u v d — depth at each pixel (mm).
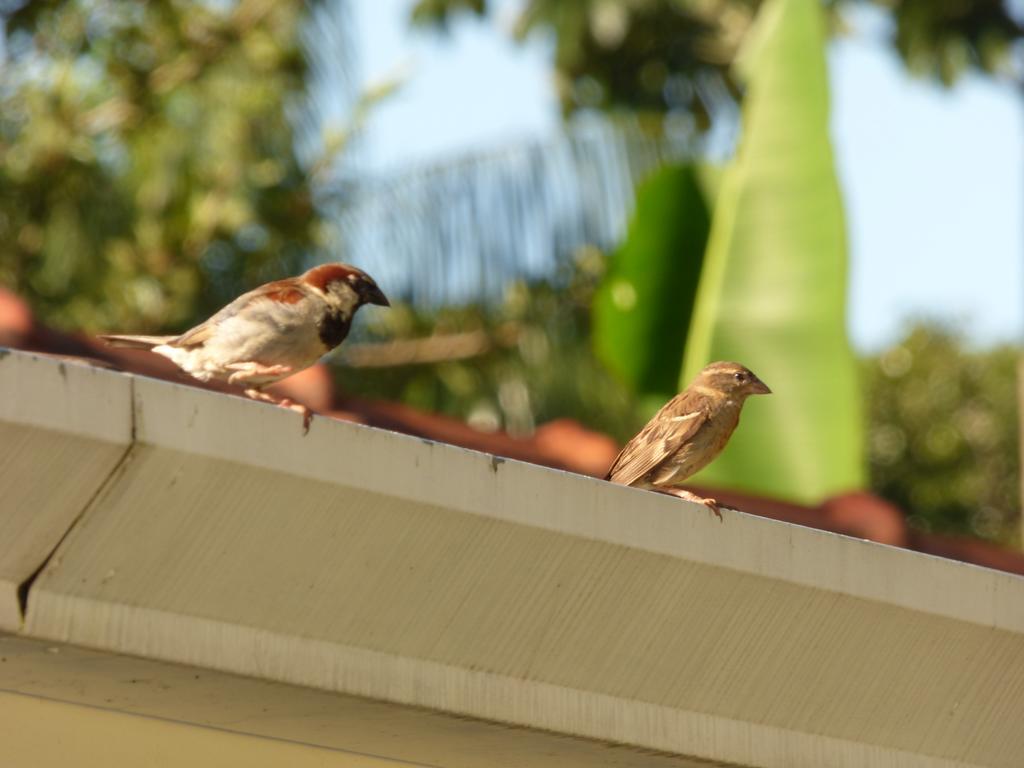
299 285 8773
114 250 23875
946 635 7160
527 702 6238
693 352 14727
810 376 14570
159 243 23922
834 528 12195
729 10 28453
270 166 23906
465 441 12328
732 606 6594
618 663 6449
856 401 14492
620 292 15625
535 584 6113
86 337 10914
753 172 14953
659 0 27812
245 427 5344
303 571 5594
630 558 6262
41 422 4914
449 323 22609
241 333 8562
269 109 24141
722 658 6695
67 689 5793
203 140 23922
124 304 23547
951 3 29906
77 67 24781
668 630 6496
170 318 23594
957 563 7180
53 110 23953
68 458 5000
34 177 23844
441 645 6008
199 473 5254
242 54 24266
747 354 14672
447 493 5777
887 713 7219
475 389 22266
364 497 5586
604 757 6773
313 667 5699
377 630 5844
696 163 15586
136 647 5301
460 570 5918
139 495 5176
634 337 15672
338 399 12109
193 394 5262
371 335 22609
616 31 27016
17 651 5293
